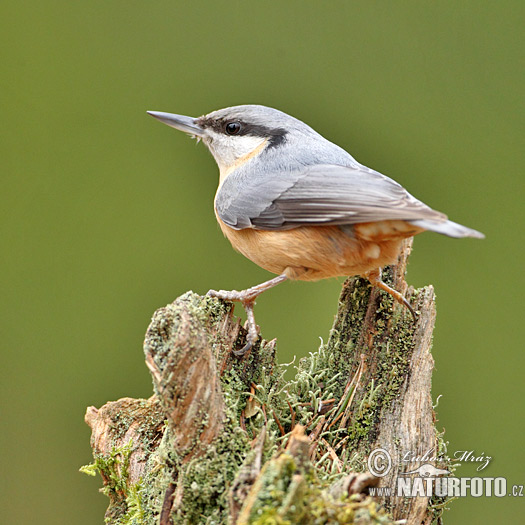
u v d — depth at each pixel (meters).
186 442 5.49
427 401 6.89
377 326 7.26
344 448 6.68
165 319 5.60
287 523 4.25
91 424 7.04
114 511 6.74
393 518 6.43
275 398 6.60
